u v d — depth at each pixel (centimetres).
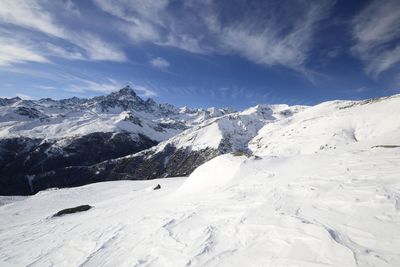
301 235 725
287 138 13575
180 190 2380
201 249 823
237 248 771
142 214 1611
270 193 1232
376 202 811
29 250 1398
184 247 877
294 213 899
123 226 1397
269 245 729
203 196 1695
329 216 809
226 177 2083
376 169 1218
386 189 888
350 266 554
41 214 3195
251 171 2011
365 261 557
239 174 2023
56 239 1530
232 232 891
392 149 1767
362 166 1357
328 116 13762
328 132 11425
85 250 1136
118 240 1159
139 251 952
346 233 683
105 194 4300
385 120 9862
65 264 1035
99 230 1448
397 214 713
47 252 1273
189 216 1220
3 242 1769
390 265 529
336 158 1800
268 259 659
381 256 561
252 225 891
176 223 1152
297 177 1471
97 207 2855
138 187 4562
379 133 9319
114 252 1017
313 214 855
